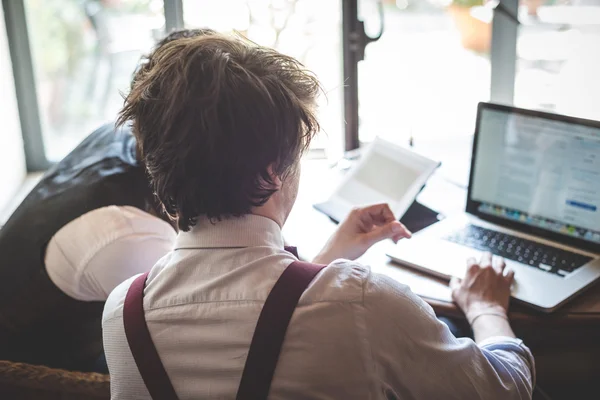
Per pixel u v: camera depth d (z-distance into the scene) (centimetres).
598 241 136
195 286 77
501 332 110
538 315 121
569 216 140
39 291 125
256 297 74
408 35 233
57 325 130
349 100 206
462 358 79
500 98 231
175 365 76
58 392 125
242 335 74
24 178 258
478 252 140
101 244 121
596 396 180
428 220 158
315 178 192
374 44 226
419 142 214
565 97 221
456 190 178
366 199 163
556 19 217
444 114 225
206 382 75
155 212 129
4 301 127
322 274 75
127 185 126
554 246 140
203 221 79
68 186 128
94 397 123
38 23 252
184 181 75
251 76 73
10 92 248
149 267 126
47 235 124
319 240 155
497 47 226
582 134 136
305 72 79
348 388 74
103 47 256
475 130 153
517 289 125
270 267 76
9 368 123
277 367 73
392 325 75
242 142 73
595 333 172
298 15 245
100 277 123
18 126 255
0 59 240
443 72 232
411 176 160
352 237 121
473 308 117
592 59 215
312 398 74
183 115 73
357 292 74
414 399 78
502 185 150
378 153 169
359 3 201
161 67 77
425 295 127
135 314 78
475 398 80
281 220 83
